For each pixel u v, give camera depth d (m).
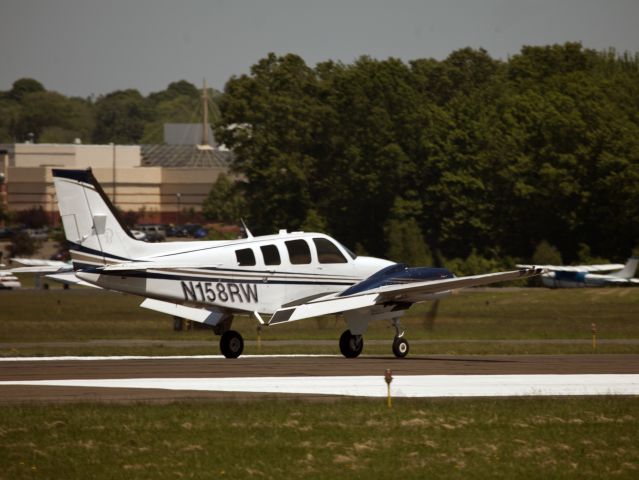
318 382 76.25
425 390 73.56
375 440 57.06
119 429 58.28
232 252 95.06
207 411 63.22
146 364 89.56
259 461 52.56
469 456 54.16
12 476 49.09
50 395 68.94
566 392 73.75
